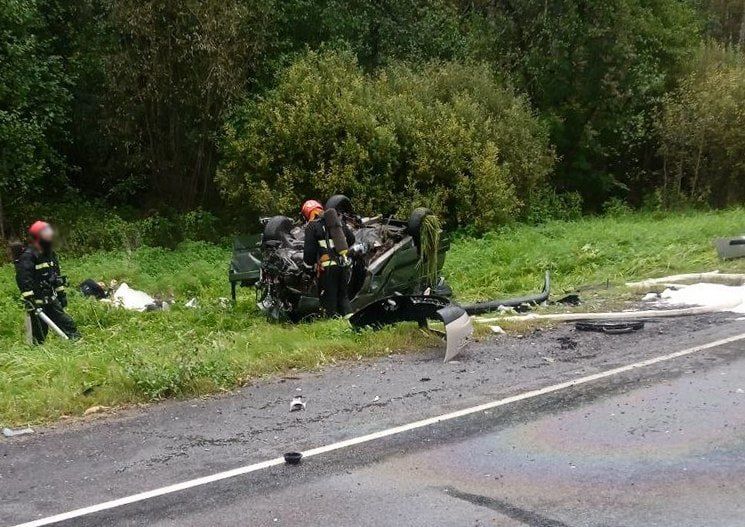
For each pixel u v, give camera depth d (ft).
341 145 58.03
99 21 62.90
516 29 81.41
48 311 31.12
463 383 22.72
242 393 22.67
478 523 14.07
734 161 80.84
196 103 62.13
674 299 34.17
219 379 23.24
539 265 45.29
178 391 22.49
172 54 60.70
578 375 23.00
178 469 17.06
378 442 18.24
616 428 18.51
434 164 59.21
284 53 67.10
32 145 56.85
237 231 62.13
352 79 61.52
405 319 28.96
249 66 64.49
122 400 21.98
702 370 22.86
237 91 61.82
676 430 18.21
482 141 62.69
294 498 15.39
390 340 27.27
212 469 16.99
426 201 57.72
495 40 80.74
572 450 17.30
